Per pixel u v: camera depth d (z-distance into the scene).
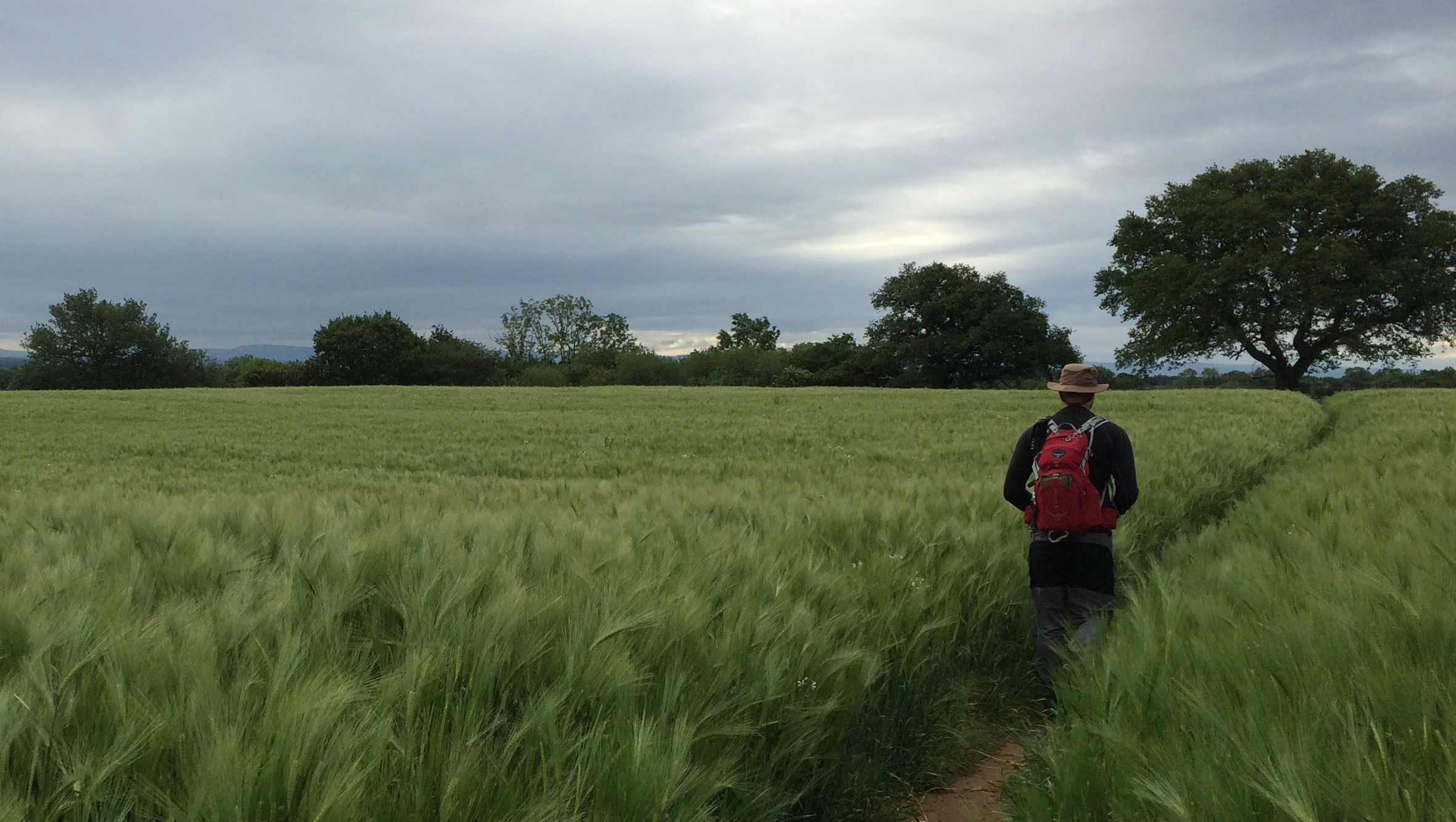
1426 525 5.08
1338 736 2.33
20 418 30.62
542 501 8.72
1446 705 2.34
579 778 2.39
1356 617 3.17
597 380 97.38
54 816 2.02
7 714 2.24
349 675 2.74
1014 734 4.19
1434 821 1.96
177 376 96.12
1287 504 6.69
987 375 84.81
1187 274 54.66
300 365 104.75
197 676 2.51
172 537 5.22
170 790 2.12
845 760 3.57
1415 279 50.75
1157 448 13.28
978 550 5.57
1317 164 55.38
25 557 4.51
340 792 2.02
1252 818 2.06
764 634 3.45
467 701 2.76
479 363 100.56
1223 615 3.54
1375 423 18.38
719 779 2.77
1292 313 51.06
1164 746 2.50
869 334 88.56
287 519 5.90
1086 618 4.54
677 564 4.50
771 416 27.62
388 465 17.59
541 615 3.36
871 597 4.45
